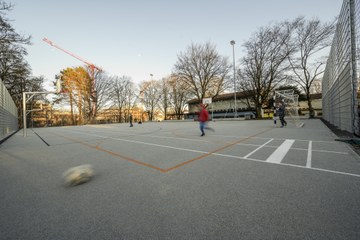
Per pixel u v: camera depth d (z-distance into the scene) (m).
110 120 51.53
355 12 6.83
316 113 36.66
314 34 23.45
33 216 2.09
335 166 3.58
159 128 17.83
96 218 2.00
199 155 5.02
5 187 3.04
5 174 3.83
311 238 1.56
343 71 8.44
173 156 5.01
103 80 46.50
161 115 60.78
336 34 9.67
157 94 55.03
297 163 3.89
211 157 4.74
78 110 43.88
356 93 6.92
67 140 10.07
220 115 47.66
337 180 2.87
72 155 5.70
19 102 35.81
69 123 45.00
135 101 55.78
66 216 2.06
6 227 1.87
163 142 7.81
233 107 45.50
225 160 4.38
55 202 2.43
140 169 3.88
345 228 1.67
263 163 4.00
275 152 5.03
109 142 8.54
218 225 1.80
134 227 1.81
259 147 5.85
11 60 23.30
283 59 25.16
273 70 26.61
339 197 2.29
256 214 1.97
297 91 30.06
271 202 2.22
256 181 2.94
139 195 2.57
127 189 2.80
